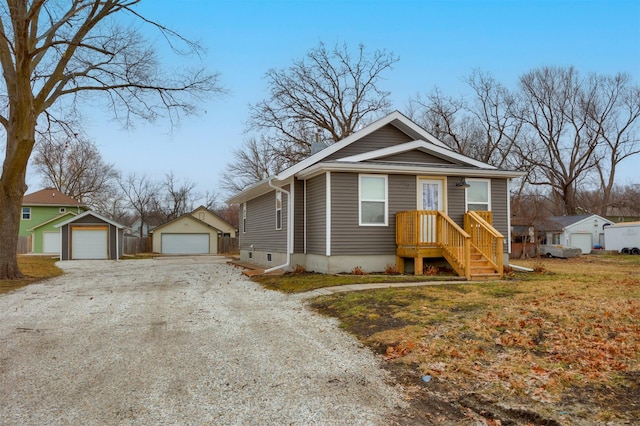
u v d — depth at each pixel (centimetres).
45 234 3838
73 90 1683
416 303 831
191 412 421
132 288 1285
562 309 741
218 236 4272
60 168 4716
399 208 1424
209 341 667
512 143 3797
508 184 1549
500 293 920
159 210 6059
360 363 559
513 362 528
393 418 407
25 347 644
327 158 1508
